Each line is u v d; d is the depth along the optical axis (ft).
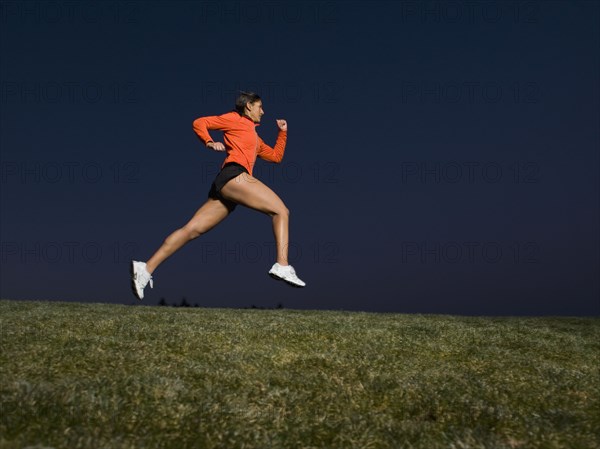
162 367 16.46
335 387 15.49
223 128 18.62
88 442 9.73
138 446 10.01
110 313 31.60
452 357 21.42
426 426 12.52
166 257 18.66
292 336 23.95
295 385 15.69
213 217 18.57
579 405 14.89
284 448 10.90
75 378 14.29
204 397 13.38
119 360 16.88
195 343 20.90
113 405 11.94
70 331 22.62
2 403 11.28
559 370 19.33
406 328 28.25
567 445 11.71
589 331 32.50
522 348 24.35
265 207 17.83
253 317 32.12
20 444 9.47
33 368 15.26
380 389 15.55
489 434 12.14
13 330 22.22
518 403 14.96
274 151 20.63
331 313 39.45
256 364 18.08
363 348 21.89
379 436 11.72
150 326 25.20
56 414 11.09
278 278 17.69
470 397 14.99
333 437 11.64
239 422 11.86
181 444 10.43
